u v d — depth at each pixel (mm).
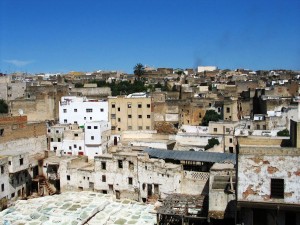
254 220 39719
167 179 74562
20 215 67500
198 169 81312
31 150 99188
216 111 143375
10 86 178625
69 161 88000
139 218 65000
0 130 89000
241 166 39000
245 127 105125
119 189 80812
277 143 43312
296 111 104438
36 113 145375
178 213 58312
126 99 123062
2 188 79312
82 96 154750
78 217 65250
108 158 81812
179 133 111188
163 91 189625
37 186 92375
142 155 79938
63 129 108250
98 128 104188
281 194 38344
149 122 122062
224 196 52500
